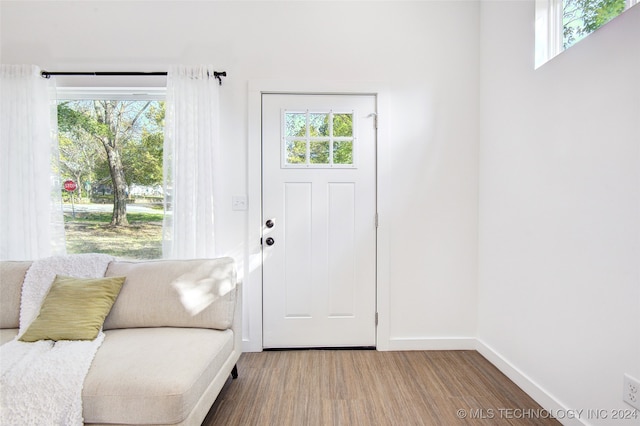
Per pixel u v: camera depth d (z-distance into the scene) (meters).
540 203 1.77
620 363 1.31
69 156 2.47
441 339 2.43
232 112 2.38
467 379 2.02
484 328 2.34
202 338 1.66
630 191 1.27
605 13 1.49
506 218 2.08
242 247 2.40
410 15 2.40
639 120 1.23
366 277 2.44
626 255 1.28
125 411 1.22
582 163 1.49
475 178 2.43
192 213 2.28
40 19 2.34
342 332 2.44
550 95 1.69
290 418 1.65
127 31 2.35
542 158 1.75
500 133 2.15
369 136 2.43
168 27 2.36
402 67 2.41
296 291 2.43
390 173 2.41
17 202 2.25
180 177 2.26
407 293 2.43
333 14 2.39
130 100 2.47
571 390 1.55
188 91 2.27
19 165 2.25
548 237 1.71
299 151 2.42
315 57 2.39
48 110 2.31
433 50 2.41
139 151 2.48
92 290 1.71
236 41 2.38
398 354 2.36
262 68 2.38
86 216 2.49
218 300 1.86
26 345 1.50
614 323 1.33
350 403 1.77
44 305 1.66
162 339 1.60
